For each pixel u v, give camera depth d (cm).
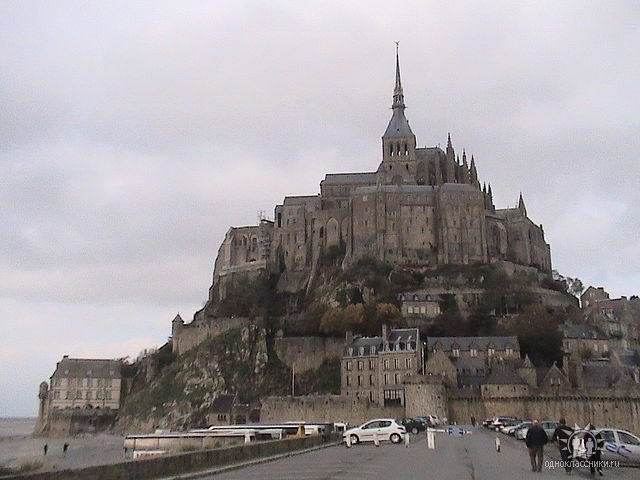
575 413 15462
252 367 19838
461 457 5641
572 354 18412
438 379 15888
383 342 17412
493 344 17862
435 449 6712
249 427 10144
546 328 18712
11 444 17612
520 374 16475
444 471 4394
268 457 5553
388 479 3872
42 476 3167
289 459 5553
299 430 8694
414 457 5619
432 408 15650
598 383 16512
